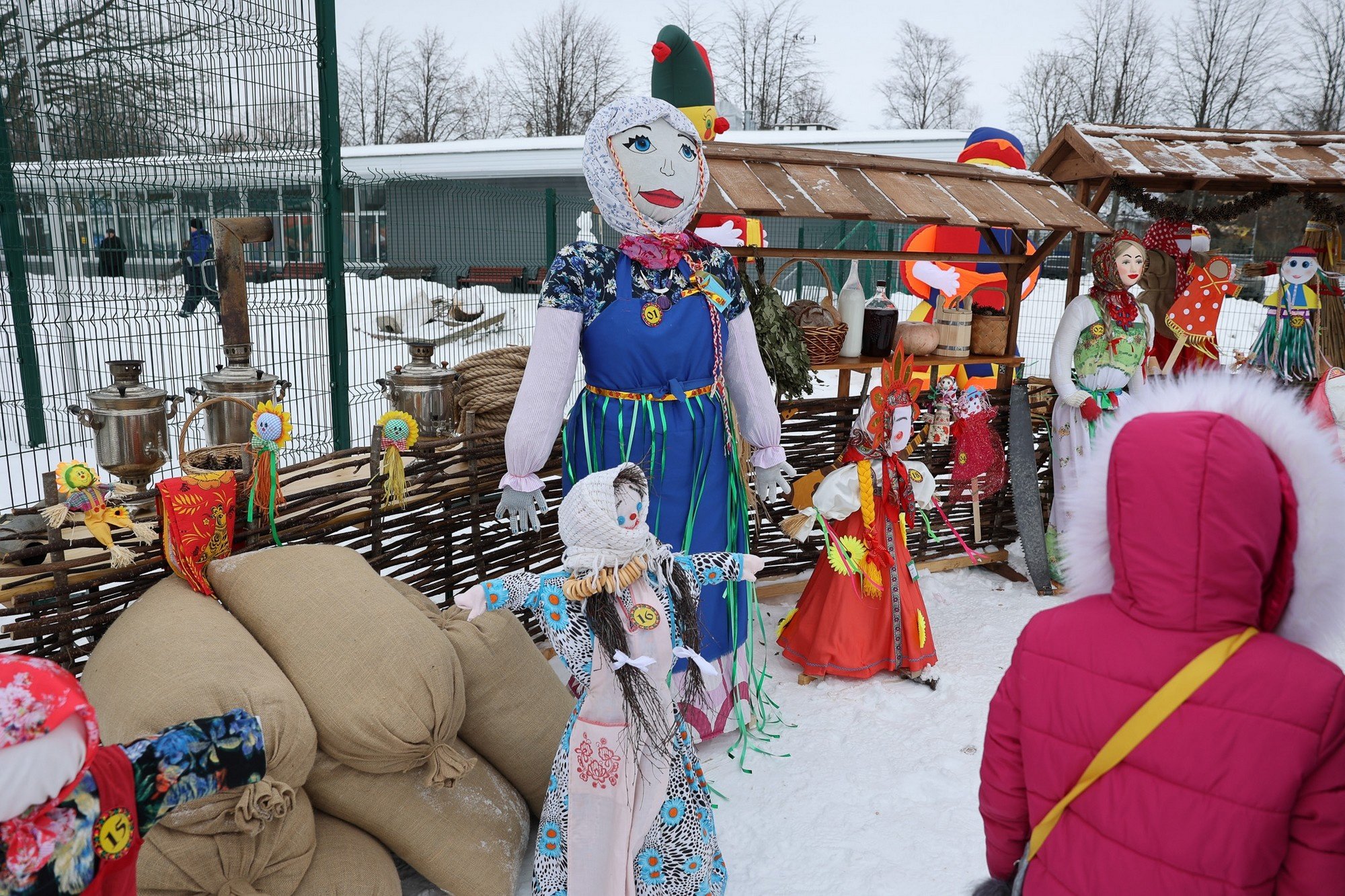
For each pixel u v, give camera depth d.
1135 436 1.52
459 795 2.79
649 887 2.50
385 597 2.78
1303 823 1.37
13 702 1.42
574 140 18.66
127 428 4.27
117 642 2.54
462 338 11.69
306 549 3.02
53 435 7.39
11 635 2.70
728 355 3.73
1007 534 5.82
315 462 3.55
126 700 2.27
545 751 3.06
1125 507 1.51
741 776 3.53
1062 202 5.34
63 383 7.19
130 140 6.23
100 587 2.97
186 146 6.16
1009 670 1.71
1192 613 1.45
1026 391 5.36
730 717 3.84
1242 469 1.41
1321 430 1.50
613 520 2.42
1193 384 1.62
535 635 4.44
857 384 11.77
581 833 2.43
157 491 2.87
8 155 6.44
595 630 2.40
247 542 3.20
